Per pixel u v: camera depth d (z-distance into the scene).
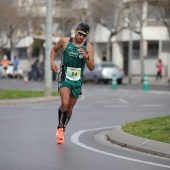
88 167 16.17
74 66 20.44
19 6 114.19
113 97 49.41
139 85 76.19
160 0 77.38
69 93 20.52
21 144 20.77
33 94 49.12
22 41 130.38
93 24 98.50
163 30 93.69
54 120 29.41
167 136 20.38
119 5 90.62
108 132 23.70
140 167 16.23
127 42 103.06
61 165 16.45
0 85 71.38
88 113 33.75
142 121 25.05
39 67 94.00
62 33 106.38
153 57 95.44
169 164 16.80
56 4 106.44
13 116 31.64
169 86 73.25
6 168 15.96
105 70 78.88
